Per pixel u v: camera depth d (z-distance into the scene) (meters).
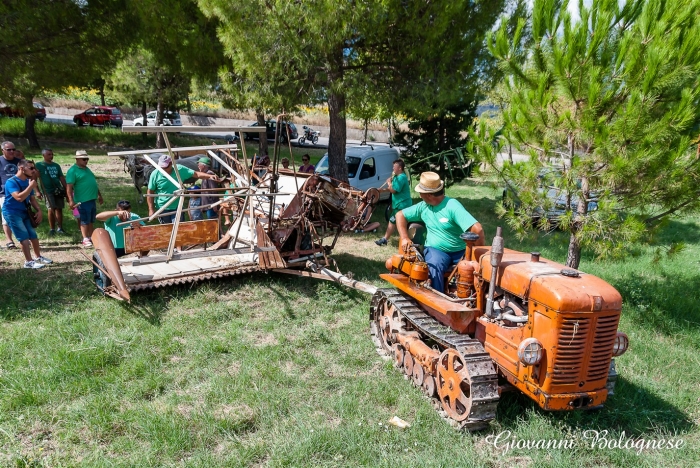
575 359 4.02
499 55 6.68
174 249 8.08
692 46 5.45
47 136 26.06
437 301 4.77
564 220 6.25
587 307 3.95
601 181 6.21
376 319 6.14
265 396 4.77
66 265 8.17
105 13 11.96
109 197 13.58
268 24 10.11
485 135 6.92
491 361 4.39
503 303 4.59
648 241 6.56
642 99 5.64
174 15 13.50
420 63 10.78
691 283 8.55
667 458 4.23
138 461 3.86
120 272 6.42
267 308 6.93
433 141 15.45
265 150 20.44
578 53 5.96
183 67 15.29
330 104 12.02
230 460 3.91
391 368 5.45
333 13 9.48
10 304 6.52
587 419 4.71
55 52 11.39
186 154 16.61
